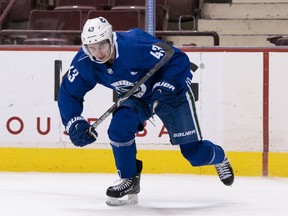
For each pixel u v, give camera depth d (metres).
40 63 12.97
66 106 8.98
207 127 12.75
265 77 12.63
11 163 13.05
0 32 14.18
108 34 8.21
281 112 12.62
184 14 16.16
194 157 9.30
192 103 8.89
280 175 12.59
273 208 9.06
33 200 9.66
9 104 13.05
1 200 9.65
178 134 8.97
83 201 9.60
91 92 12.89
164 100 8.61
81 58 8.71
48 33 14.26
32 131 13.01
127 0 16.56
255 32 16.77
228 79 12.69
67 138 12.92
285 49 12.58
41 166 12.98
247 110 12.66
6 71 13.02
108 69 8.62
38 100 12.99
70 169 12.91
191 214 8.61
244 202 9.58
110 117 12.81
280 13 17.19
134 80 8.73
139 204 9.38
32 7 16.66
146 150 12.76
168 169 12.73
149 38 8.77
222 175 9.65
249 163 12.66
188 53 12.75
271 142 12.63
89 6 16.89
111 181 11.72
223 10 17.38
